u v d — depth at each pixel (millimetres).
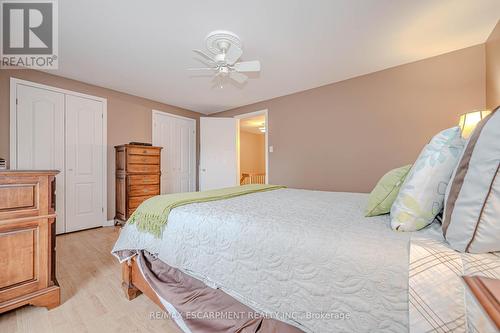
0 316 1417
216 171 4727
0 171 1312
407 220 880
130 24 2029
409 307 635
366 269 725
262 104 4336
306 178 3760
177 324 1227
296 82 3426
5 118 2744
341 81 3375
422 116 2762
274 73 3102
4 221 1342
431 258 667
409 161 2855
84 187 3391
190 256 1248
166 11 1864
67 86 3232
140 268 1521
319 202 1641
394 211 930
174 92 3846
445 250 687
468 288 509
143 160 3590
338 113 3412
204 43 2330
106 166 3627
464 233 657
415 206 876
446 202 749
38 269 1468
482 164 630
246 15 1923
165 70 2979
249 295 993
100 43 2338
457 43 2404
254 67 2369
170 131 4617
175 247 1322
